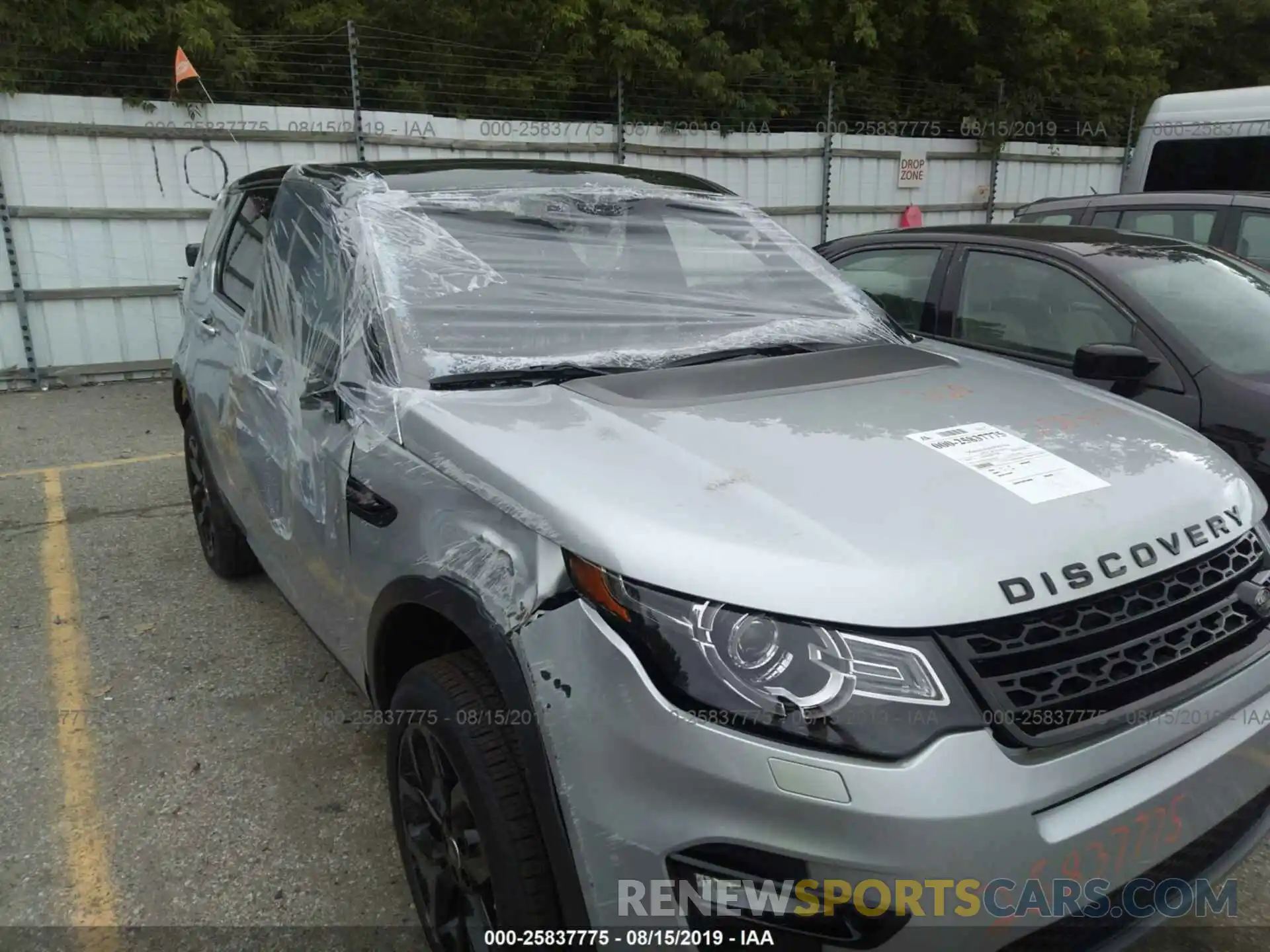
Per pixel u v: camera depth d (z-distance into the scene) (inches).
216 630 156.2
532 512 73.6
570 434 83.5
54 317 334.6
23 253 325.7
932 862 61.2
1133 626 72.2
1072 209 253.8
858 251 204.5
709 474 76.8
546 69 439.8
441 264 109.1
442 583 78.8
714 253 128.6
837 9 531.5
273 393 119.0
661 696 64.8
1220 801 75.3
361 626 95.4
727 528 70.0
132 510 213.5
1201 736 74.4
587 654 67.7
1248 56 717.9
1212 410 137.8
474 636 75.2
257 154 354.0
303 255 120.8
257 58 389.4
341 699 136.0
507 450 80.0
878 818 60.9
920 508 73.7
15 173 319.3
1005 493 76.8
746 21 517.7
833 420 89.1
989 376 108.3
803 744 62.5
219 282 159.5
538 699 69.8
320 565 104.8
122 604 166.1
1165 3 684.7
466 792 75.4
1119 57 606.2
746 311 122.0
